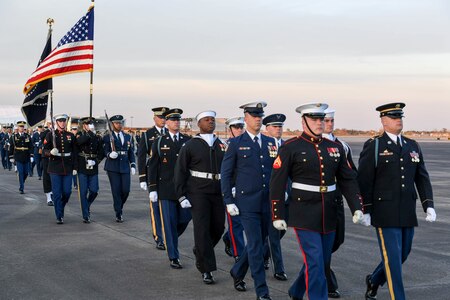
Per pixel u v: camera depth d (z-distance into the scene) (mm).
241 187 6395
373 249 8742
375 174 5844
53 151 10898
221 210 7105
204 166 7008
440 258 8094
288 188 7422
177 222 7930
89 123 12023
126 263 7844
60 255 8289
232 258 8266
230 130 8898
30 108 14172
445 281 6883
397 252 5719
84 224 11094
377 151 5820
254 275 6129
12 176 22797
